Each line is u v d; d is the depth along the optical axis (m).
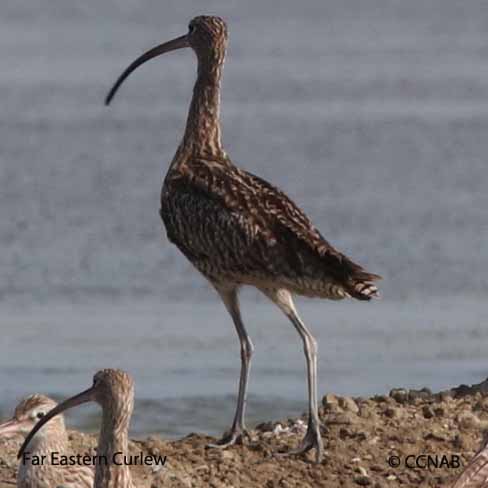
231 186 14.38
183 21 107.19
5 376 20.58
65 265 28.06
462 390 15.12
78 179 38.53
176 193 14.73
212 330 23.47
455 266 28.64
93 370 20.98
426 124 50.09
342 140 46.97
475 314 24.80
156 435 17.33
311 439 13.45
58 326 23.66
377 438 13.76
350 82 63.84
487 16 109.25
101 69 68.50
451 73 66.81
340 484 12.95
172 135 47.19
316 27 99.12
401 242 30.89
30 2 127.19
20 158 41.75
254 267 14.07
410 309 25.11
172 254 29.17
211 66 15.29
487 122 50.41
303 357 21.91
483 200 35.88
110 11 118.69
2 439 14.06
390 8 122.00
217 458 13.45
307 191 37.56
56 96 57.41
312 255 13.83
